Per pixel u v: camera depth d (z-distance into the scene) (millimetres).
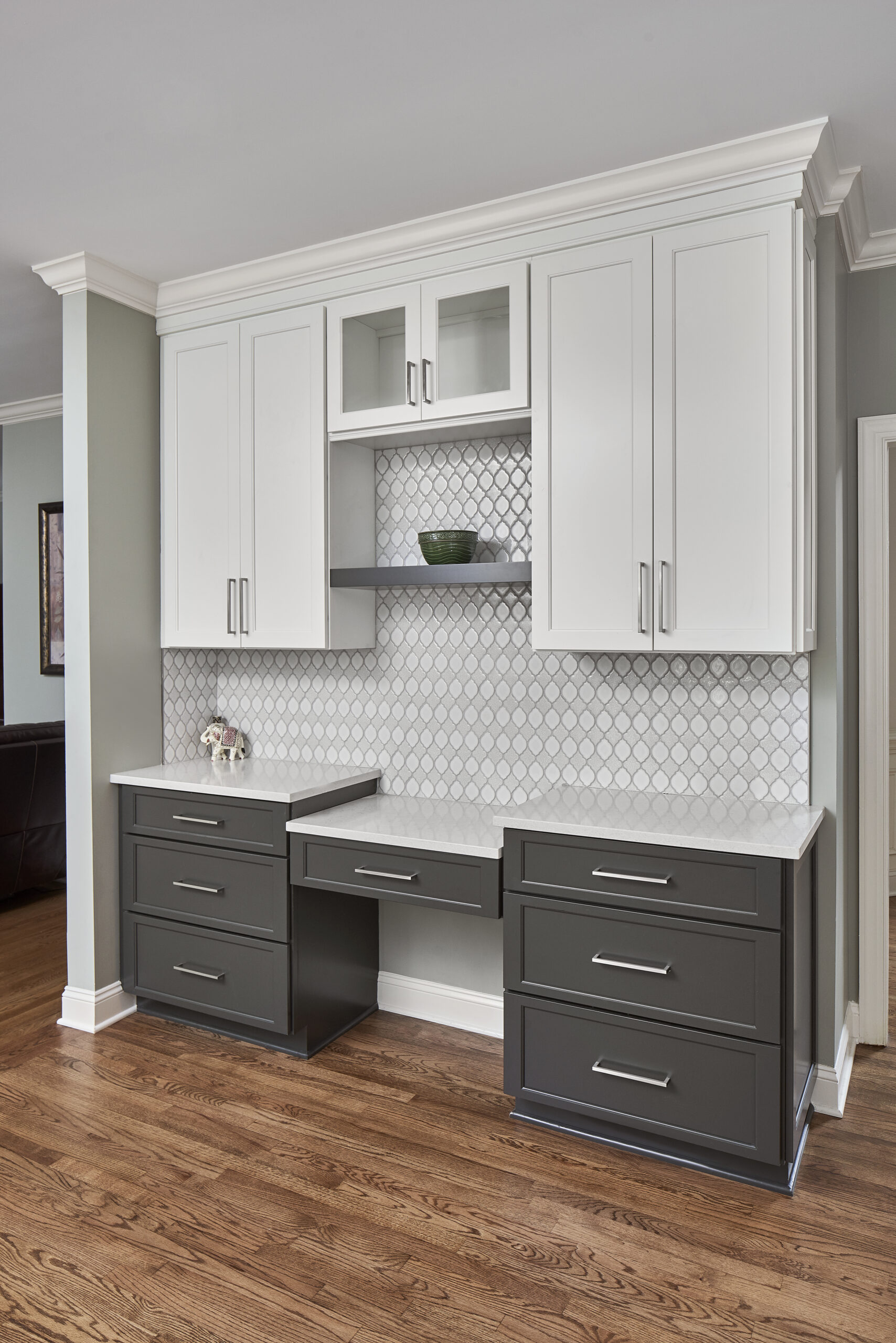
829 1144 2422
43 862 4617
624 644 2523
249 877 2902
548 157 2404
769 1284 1898
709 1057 2219
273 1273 1927
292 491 3055
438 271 2779
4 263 3045
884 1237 2045
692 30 1897
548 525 2613
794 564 2316
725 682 2729
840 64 2010
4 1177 2256
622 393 2516
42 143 2318
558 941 2398
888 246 2834
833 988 2570
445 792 3166
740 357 2367
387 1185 2230
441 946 3164
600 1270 1940
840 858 2688
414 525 3197
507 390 2682
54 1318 1804
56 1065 2836
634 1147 2383
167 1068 2818
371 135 2289
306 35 1902
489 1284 1898
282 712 3516
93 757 3107
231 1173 2273
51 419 5098
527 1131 2482
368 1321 1797
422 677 3201
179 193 2578
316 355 2996
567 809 2576
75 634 3119
